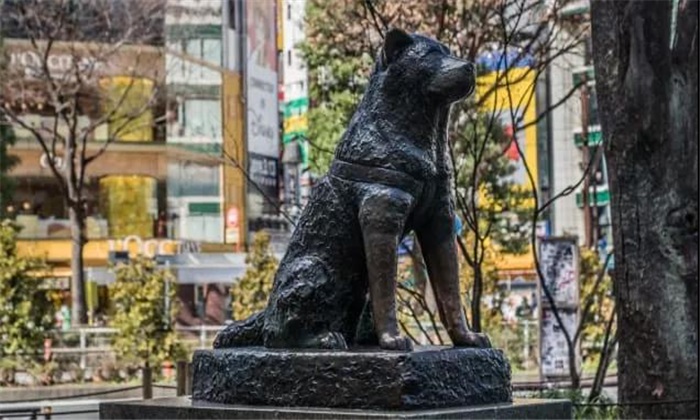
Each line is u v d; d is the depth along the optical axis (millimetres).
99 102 28109
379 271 4488
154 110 28578
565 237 14094
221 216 27859
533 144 27984
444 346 4723
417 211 4660
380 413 4148
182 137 28328
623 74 9930
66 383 19391
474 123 10844
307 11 17344
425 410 4230
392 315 4488
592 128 21188
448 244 4738
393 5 13203
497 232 20438
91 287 28062
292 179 25844
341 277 4684
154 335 19281
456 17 13602
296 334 4688
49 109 28234
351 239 4656
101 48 26797
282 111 26766
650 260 9914
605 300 18641
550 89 26141
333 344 4582
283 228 27234
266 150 26922
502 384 4656
